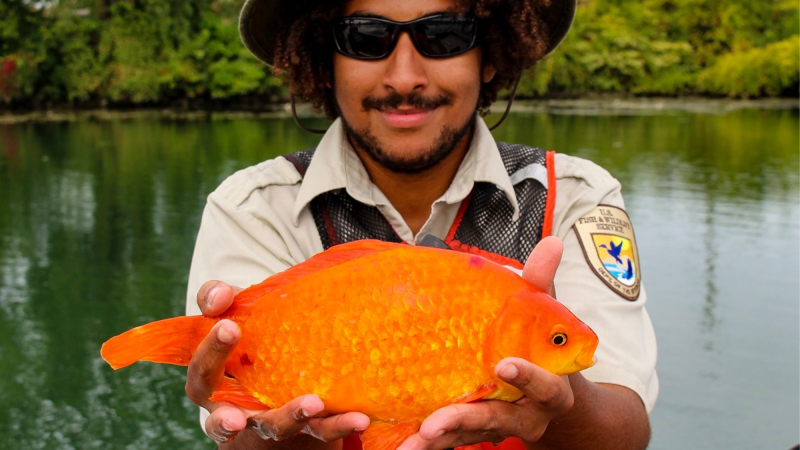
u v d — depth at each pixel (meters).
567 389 1.54
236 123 32.59
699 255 13.96
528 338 1.51
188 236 15.59
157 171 21.58
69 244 14.97
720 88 48.69
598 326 2.13
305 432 1.58
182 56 38.16
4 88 34.88
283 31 2.57
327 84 2.51
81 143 26.48
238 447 1.85
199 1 39.66
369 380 1.50
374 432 1.54
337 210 2.25
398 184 2.25
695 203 17.72
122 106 38.31
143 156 23.84
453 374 1.51
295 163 2.37
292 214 2.25
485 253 2.20
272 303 1.55
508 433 1.54
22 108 36.25
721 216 16.55
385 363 1.50
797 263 13.50
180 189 19.45
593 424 1.88
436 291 1.52
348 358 1.50
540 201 2.24
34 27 36.19
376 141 2.12
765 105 44.16
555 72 46.81
